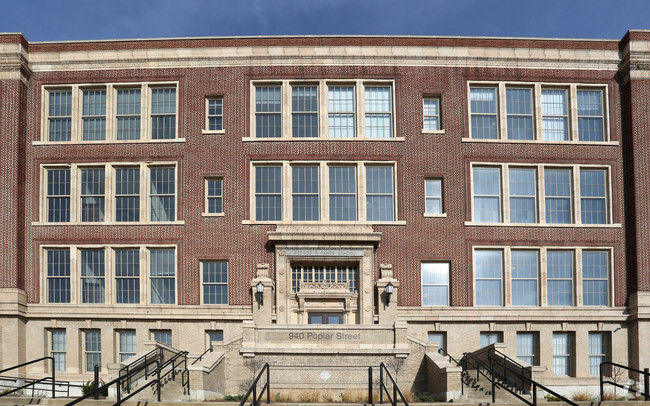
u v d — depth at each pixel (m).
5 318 29.36
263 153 31.11
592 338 30.62
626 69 31.70
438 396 23.30
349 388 25.41
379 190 31.25
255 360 25.66
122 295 30.66
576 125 31.84
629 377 29.70
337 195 31.20
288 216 30.83
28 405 19.66
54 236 30.69
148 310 29.91
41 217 30.98
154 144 31.25
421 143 31.30
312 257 29.94
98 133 31.92
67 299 30.67
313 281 30.16
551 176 31.75
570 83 32.03
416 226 30.67
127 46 31.91
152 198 31.33
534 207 31.50
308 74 31.67
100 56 31.78
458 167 31.19
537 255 31.03
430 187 31.34
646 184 30.67
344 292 29.80
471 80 31.84
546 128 32.12
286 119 31.44
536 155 31.44
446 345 29.94
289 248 30.02
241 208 30.69
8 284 29.62
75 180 31.17
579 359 30.02
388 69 31.77
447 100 31.62
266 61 31.67
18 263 29.94
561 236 30.95
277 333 26.08
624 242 31.05
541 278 30.69
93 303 30.42
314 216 31.06
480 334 30.30
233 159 31.05
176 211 30.81
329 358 25.72
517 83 31.94
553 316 30.14
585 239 30.97
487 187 31.52
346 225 30.47
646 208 30.56
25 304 30.02
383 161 31.12
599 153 31.58
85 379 29.25
